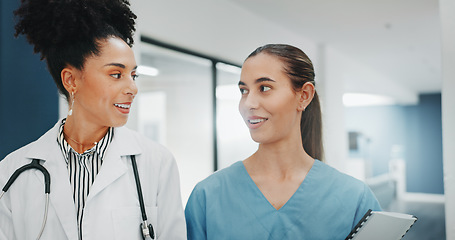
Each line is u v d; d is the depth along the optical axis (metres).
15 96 1.74
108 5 0.83
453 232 1.77
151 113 3.63
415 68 6.13
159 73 3.06
